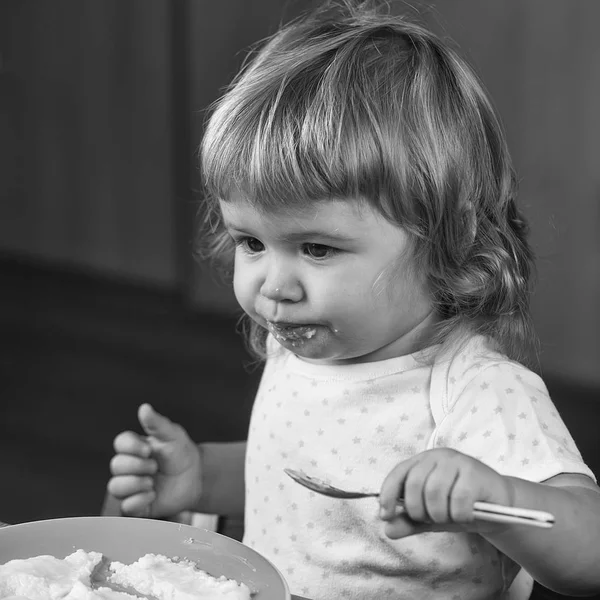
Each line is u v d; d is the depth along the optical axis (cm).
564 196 482
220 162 123
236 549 113
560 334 489
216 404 446
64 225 695
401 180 121
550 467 119
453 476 99
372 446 138
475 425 129
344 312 124
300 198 118
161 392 460
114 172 664
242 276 128
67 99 679
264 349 167
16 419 425
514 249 142
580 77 471
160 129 641
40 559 110
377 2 170
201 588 105
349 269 122
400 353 137
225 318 589
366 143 119
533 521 96
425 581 135
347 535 140
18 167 709
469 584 135
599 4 461
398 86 125
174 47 627
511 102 495
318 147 118
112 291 642
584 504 112
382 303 125
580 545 109
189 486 166
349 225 120
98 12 655
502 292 138
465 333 136
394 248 123
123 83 653
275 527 145
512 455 123
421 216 125
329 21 144
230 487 168
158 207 646
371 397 139
